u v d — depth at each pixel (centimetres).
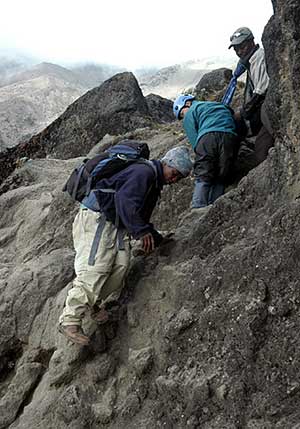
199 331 411
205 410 373
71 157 1335
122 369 437
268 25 451
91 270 431
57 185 845
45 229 739
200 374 389
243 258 422
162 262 481
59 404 433
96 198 439
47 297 530
